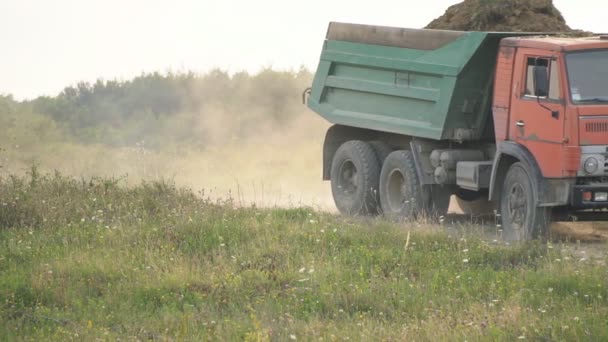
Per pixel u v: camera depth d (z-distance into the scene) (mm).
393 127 53750
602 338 27969
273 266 37531
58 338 28844
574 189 43000
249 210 48344
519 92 46031
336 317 31297
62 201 48156
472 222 53094
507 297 33094
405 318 31109
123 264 37312
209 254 39531
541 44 44812
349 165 57844
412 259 38656
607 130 42938
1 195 48188
